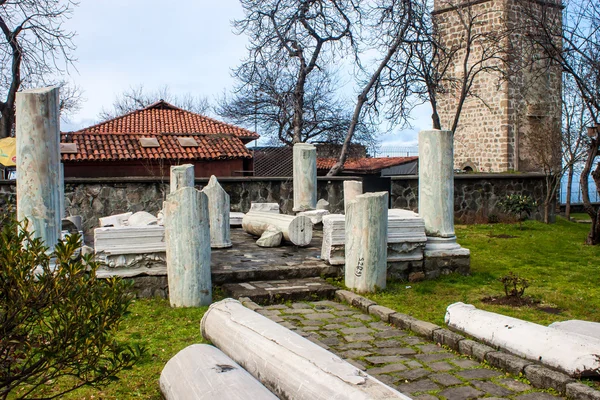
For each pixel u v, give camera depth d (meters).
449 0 28.20
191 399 4.00
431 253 9.59
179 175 12.61
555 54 14.52
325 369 3.92
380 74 23.11
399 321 6.75
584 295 8.25
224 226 11.46
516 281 8.20
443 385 4.94
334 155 34.88
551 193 19.36
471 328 6.14
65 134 24.44
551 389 4.82
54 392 4.82
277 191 19.23
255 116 36.78
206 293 7.71
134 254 8.11
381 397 3.48
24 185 7.56
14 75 21.59
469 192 19.11
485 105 26.36
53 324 3.70
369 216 8.40
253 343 4.67
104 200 17.53
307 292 8.19
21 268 3.56
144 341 6.16
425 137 9.91
